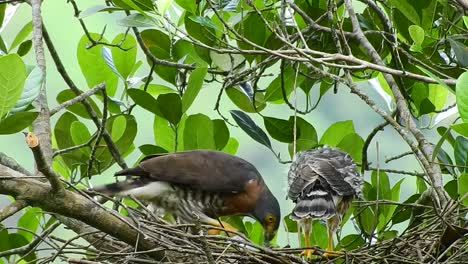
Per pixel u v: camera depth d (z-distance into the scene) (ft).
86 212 28.68
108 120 39.34
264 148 64.03
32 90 28.89
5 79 26.68
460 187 31.63
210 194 40.47
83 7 70.18
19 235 36.73
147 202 39.52
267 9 37.37
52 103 68.33
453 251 33.22
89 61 41.01
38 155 26.63
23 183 27.68
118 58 41.14
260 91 41.60
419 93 39.04
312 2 41.68
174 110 38.11
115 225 29.43
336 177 36.86
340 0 41.29
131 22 35.65
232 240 31.89
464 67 35.01
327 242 40.24
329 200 36.22
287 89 41.22
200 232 28.02
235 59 40.96
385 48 42.06
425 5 35.01
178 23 39.50
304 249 33.37
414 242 33.45
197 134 40.55
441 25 38.11
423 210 37.52
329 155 38.55
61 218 33.63
